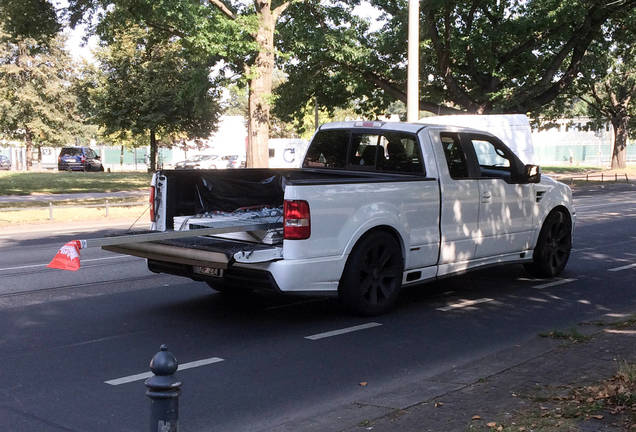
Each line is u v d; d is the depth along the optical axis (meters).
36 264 11.89
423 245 8.13
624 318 7.60
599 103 52.34
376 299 7.79
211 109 48.50
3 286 9.73
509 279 10.23
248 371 5.86
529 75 32.31
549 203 9.97
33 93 57.41
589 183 38.44
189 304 8.51
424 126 8.43
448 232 8.44
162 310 8.18
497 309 8.27
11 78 57.22
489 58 30.16
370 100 34.38
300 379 5.65
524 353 6.24
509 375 5.41
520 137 19.95
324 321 7.63
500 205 9.15
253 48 23.08
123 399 5.16
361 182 7.46
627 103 52.72
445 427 4.32
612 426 4.03
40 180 38.84
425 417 4.55
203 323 7.54
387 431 4.34
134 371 5.84
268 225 7.23
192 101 46.09
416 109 17.50
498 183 9.09
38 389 5.38
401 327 7.38
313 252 7.07
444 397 4.96
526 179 9.30
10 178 40.66
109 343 6.73
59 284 9.89
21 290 9.43
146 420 4.74
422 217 8.09
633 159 84.44
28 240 15.68
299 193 6.95
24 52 57.00
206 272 7.50
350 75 31.77
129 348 6.55
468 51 30.45
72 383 5.52
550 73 30.88
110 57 47.09
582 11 28.41
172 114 48.41
